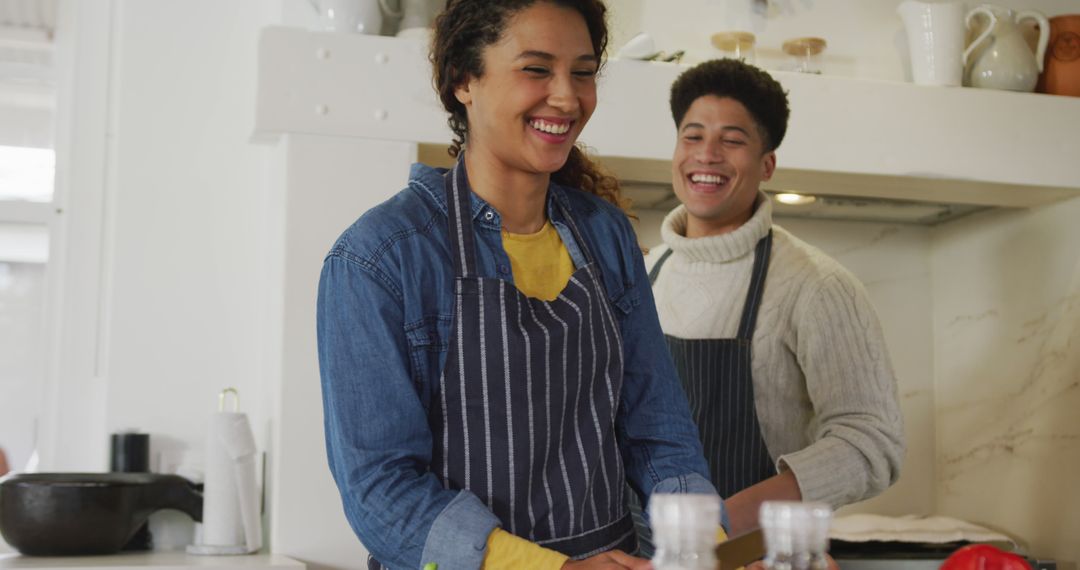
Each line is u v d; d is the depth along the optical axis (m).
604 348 1.38
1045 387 2.93
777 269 2.21
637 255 1.52
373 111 2.37
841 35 2.87
